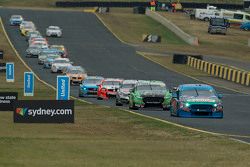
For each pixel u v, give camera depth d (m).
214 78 181.38
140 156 58.28
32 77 127.56
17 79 172.25
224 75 181.12
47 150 60.72
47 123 78.19
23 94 132.62
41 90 143.62
